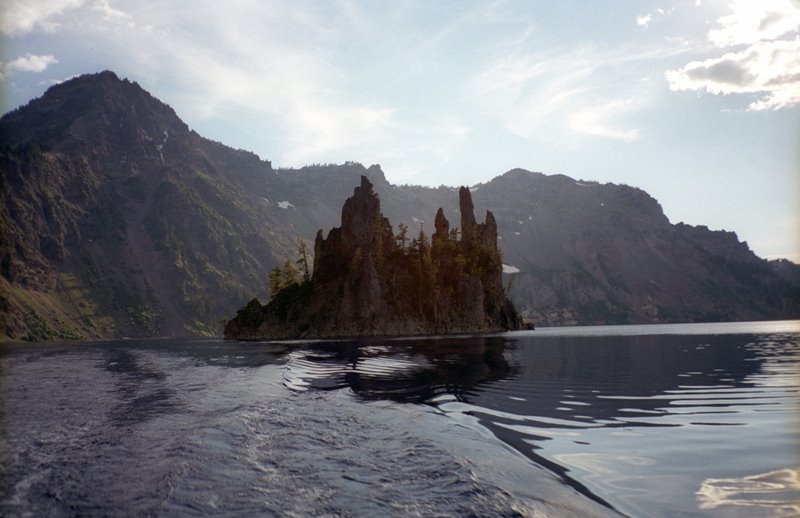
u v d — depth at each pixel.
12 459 11.58
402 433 13.36
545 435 12.82
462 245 190.75
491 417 15.45
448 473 9.60
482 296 166.38
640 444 11.62
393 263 170.25
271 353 60.12
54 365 50.00
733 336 92.38
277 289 189.62
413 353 51.91
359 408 17.72
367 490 8.72
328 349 65.06
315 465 10.34
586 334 131.25
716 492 8.32
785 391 19.58
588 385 22.70
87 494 8.97
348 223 172.50
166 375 33.47
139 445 12.63
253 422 15.08
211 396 21.80
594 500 8.10
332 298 156.62
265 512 7.79
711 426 13.36
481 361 39.25
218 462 10.68
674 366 31.98
